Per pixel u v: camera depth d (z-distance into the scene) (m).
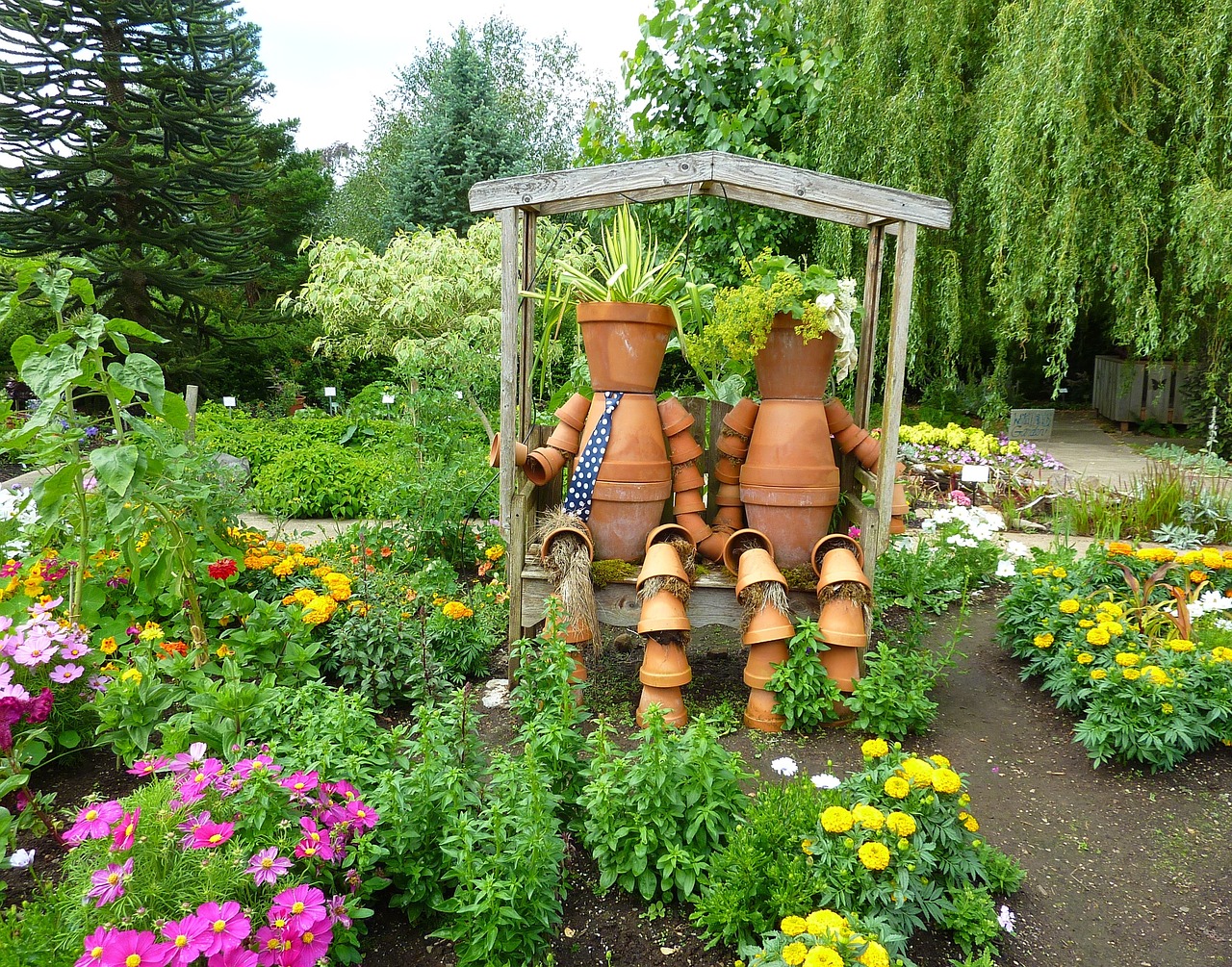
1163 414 11.13
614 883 2.14
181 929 1.49
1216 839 2.42
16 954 1.55
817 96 6.42
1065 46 6.34
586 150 6.89
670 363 7.23
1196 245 6.67
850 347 3.19
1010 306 7.38
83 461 2.71
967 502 6.36
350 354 12.49
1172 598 3.41
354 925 1.92
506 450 3.17
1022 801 2.62
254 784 1.80
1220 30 6.25
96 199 11.62
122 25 11.53
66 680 2.29
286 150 20.23
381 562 4.27
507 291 3.09
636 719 3.07
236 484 3.88
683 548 3.09
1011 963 1.92
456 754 2.27
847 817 1.85
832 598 2.98
